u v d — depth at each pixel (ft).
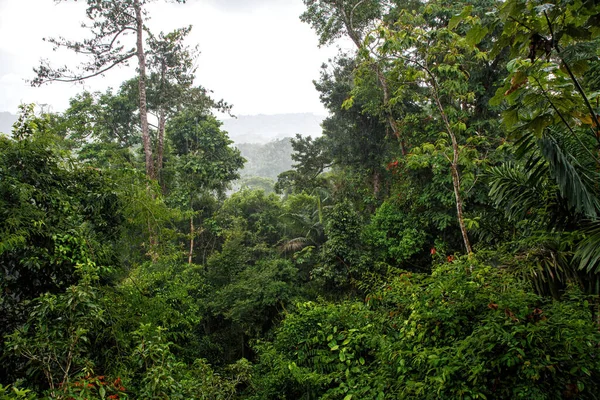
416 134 37.52
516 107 10.08
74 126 21.02
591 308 12.51
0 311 15.33
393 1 43.21
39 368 10.87
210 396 15.94
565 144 13.64
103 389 9.64
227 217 66.03
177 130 65.92
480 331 10.23
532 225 15.70
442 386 9.46
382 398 11.76
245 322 40.88
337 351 16.46
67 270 16.94
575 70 9.36
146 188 23.88
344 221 38.99
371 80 41.24
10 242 13.43
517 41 9.41
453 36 20.86
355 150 55.88
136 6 52.90
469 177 22.57
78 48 51.44
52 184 18.21
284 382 18.19
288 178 72.28
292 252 53.31
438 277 13.53
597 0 8.15
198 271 49.98
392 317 16.02
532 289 12.60
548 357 8.98
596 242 10.86
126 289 20.54
